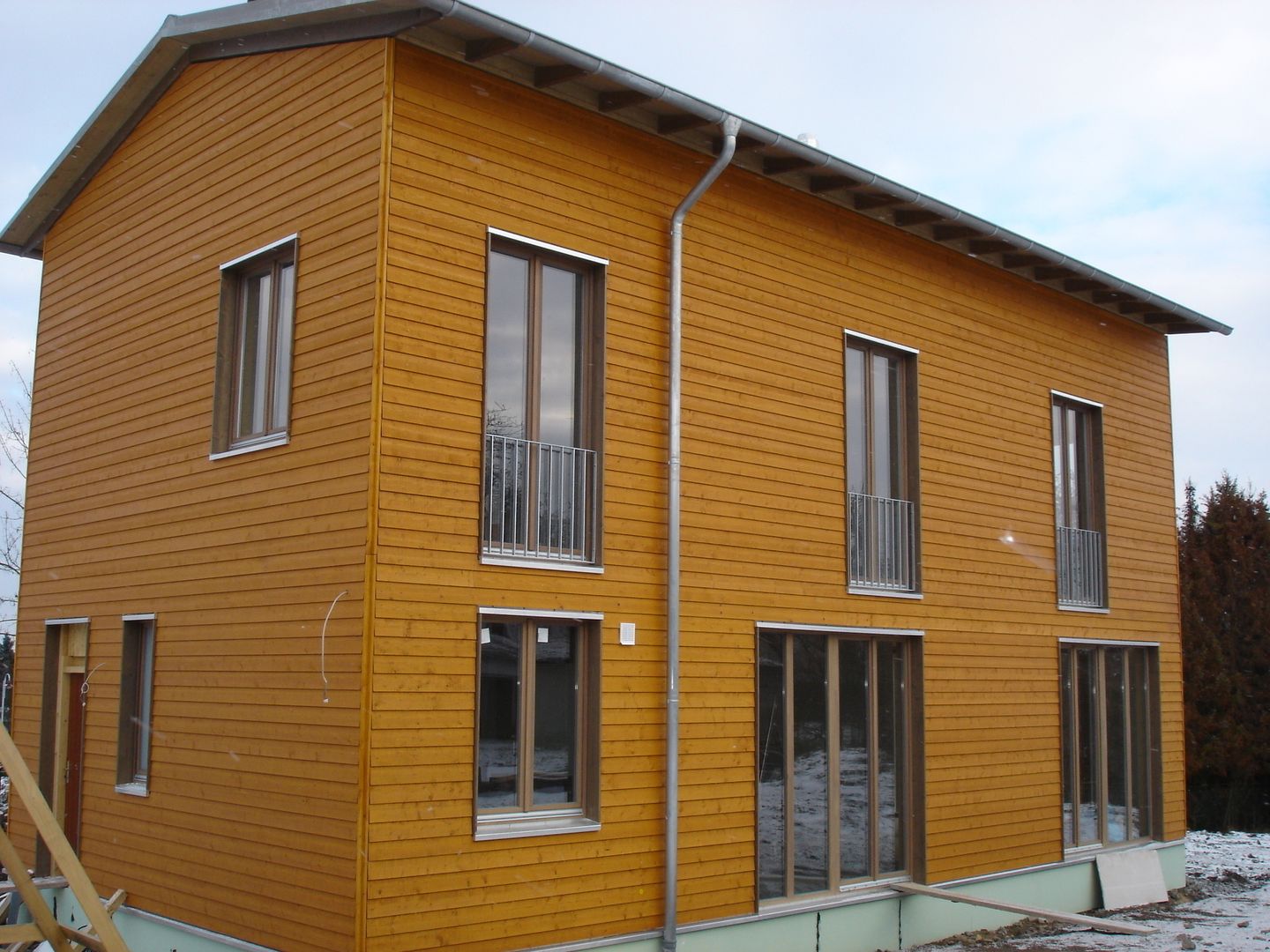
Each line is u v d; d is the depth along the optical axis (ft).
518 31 27.58
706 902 32.30
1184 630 71.92
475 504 28.48
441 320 28.25
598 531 30.99
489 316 29.99
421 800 26.81
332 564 27.50
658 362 32.86
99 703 35.47
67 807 37.50
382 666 26.45
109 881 34.09
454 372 28.37
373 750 26.13
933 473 40.98
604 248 31.94
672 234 33.09
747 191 35.94
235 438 31.89
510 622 29.37
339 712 26.76
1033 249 42.06
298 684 28.04
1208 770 71.67
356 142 28.43
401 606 26.91
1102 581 48.37
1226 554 74.08
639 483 32.01
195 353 33.12
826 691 37.04
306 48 30.45
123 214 37.24
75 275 39.47
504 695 29.14
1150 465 51.90
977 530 42.50
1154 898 47.42
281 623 28.81
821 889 36.09
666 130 33.12
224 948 29.40
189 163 34.40
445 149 28.78
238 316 32.45
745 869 33.42
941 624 40.52
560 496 30.68
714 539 33.68
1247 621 72.28
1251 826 71.41
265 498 29.89
